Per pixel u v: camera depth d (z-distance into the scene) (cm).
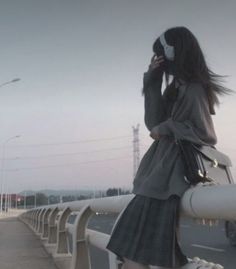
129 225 280
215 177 272
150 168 286
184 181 266
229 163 285
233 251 832
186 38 288
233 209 220
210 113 288
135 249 268
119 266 381
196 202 247
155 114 291
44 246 1198
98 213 531
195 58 283
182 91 280
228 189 227
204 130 271
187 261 271
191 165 263
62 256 866
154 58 302
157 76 294
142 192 274
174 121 279
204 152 267
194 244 887
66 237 892
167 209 263
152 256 260
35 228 1944
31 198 14250
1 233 2072
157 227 264
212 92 286
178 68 282
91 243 530
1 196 9156
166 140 283
